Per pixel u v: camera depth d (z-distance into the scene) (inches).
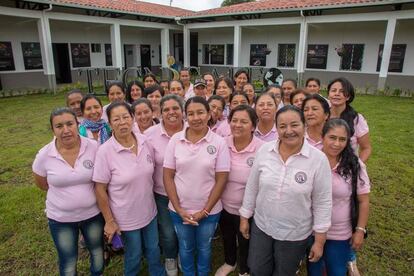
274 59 722.2
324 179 82.8
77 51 693.3
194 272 111.6
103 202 97.3
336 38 633.6
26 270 123.3
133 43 814.5
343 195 90.1
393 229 149.4
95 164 95.3
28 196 179.3
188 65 782.5
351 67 630.5
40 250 135.0
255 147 102.4
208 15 678.5
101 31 732.7
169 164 101.0
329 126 89.4
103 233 105.5
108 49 757.3
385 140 283.4
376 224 153.5
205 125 98.9
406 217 159.6
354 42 615.5
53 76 550.9
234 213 107.5
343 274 94.6
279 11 588.4
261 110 115.4
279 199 84.7
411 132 309.1
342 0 546.9
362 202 91.2
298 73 605.6
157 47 885.2
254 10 616.7
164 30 759.7
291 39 686.5
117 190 97.3
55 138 96.3
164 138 109.7
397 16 495.8
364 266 124.7
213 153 97.8
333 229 91.8
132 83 162.1
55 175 93.0
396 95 525.7
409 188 190.9
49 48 538.3
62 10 560.7
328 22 562.3
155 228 108.7
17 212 163.0
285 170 83.7
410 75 568.7
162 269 115.4
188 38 764.6
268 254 92.2
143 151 100.7
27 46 604.7
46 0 497.7
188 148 98.3
